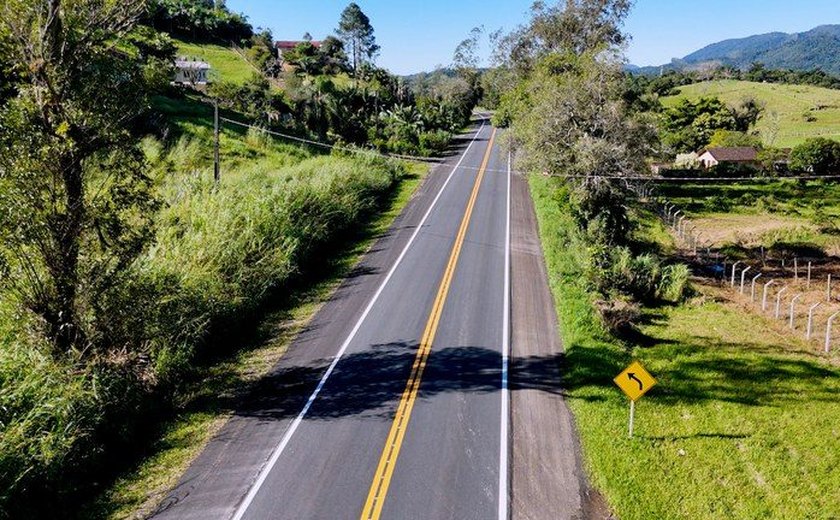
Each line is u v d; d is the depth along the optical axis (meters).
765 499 10.12
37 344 12.02
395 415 12.73
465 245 26.19
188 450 11.64
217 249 18.38
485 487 10.40
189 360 14.91
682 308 20.19
